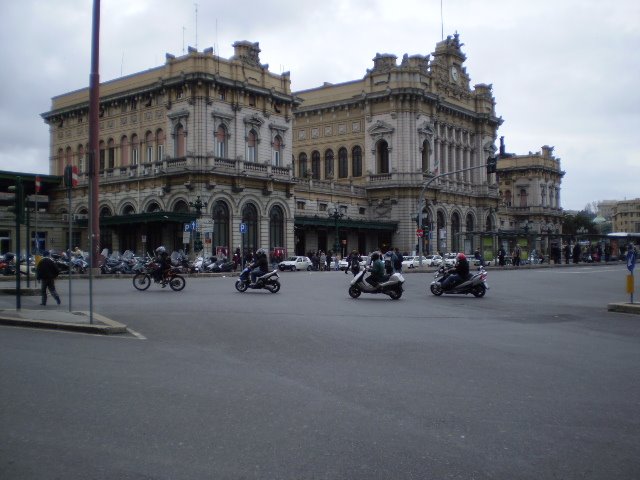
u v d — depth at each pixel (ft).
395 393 29.94
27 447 22.12
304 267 193.88
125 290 90.99
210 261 157.28
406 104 251.60
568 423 25.44
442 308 70.03
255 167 195.93
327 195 237.45
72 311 58.90
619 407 27.94
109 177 207.00
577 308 71.10
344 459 21.12
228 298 77.97
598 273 159.22
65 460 20.92
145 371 34.19
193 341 44.45
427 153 261.65
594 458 21.57
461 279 86.02
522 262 244.01
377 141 258.16
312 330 50.03
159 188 190.90
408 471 20.13
